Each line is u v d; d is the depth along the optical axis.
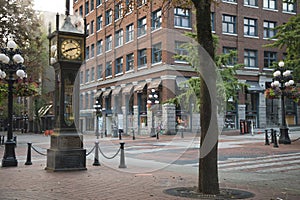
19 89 18.66
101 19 39.53
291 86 21.42
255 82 40.12
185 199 6.82
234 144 21.56
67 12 12.14
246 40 39.78
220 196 7.06
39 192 7.61
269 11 41.53
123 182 8.95
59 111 11.51
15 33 23.09
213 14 38.16
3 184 8.63
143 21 29.78
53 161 11.08
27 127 64.75
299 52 22.42
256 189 8.03
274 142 20.03
